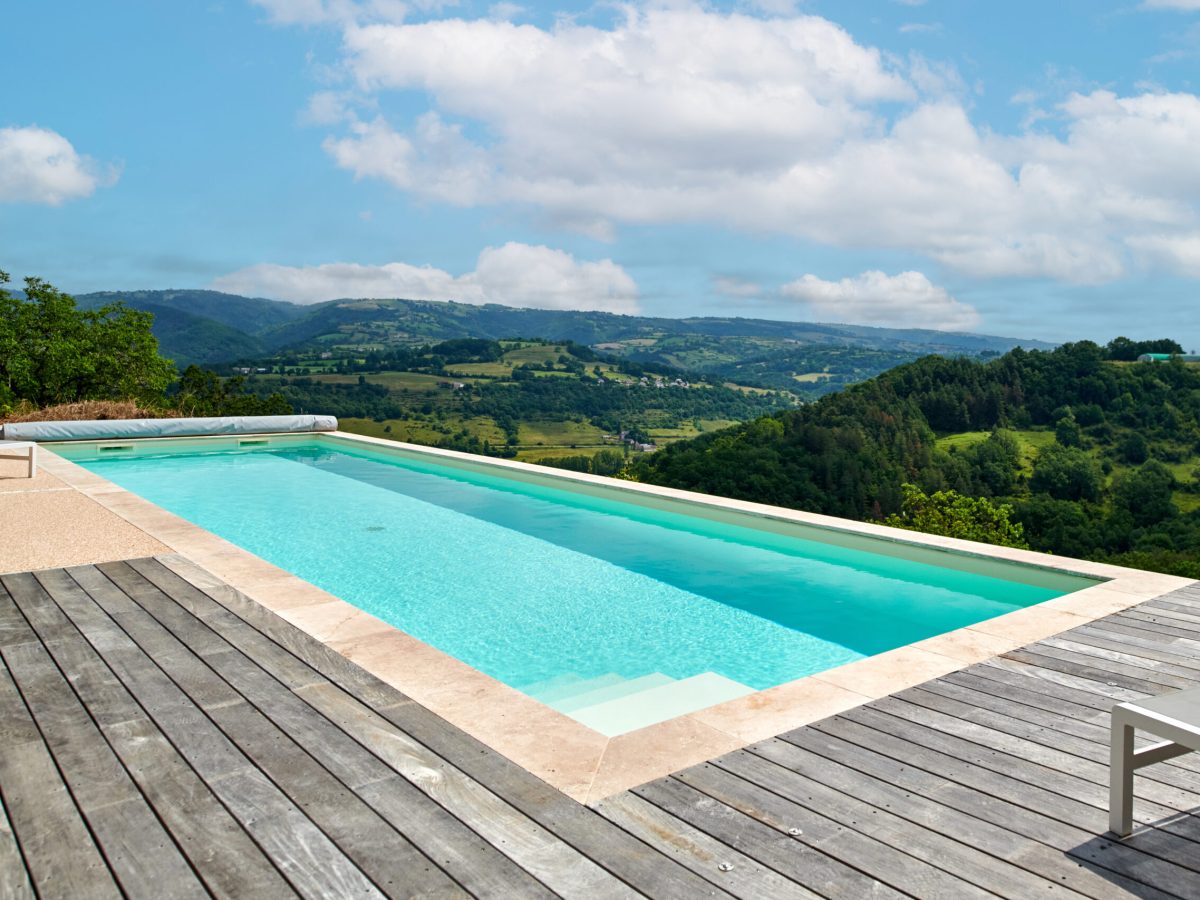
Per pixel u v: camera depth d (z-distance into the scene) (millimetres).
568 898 1532
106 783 1948
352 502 8234
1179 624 3426
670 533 6840
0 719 2307
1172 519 29438
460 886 1563
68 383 28047
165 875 1582
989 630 3369
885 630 4402
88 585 3744
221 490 8922
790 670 3826
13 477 7273
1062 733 2338
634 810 1880
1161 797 1969
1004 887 1592
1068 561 4801
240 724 2293
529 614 4668
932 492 31250
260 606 3430
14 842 1696
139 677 2635
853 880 1610
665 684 3629
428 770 2049
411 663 2807
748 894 1556
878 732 2348
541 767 2088
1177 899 1556
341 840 1719
